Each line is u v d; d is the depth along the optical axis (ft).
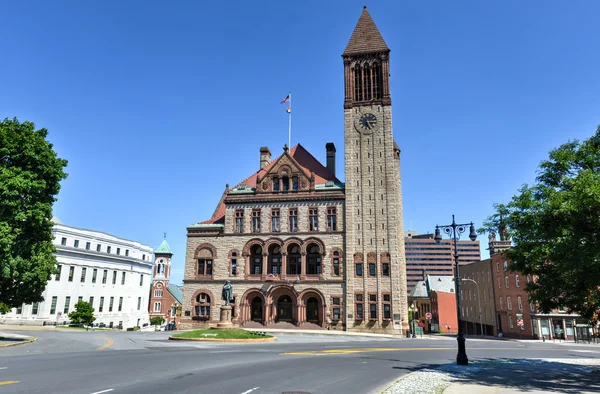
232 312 222.28
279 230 226.99
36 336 145.07
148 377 63.93
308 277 218.38
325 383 63.72
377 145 226.79
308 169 249.14
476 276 349.82
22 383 56.39
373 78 237.25
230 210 234.99
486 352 133.08
